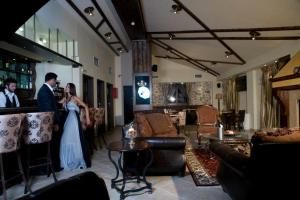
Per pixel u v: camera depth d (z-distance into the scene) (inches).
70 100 176.6
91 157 200.8
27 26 196.5
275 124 335.0
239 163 88.9
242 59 371.6
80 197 33.2
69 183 32.5
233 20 242.2
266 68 346.0
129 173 144.4
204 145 243.1
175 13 247.8
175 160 145.9
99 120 235.0
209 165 168.9
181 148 146.5
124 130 153.9
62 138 167.6
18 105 199.2
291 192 81.7
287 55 269.0
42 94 151.6
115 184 131.6
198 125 259.0
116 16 274.5
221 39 301.7
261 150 78.5
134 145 125.6
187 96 560.4
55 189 30.4
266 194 81.5
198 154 203.3
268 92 343.3
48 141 135.9
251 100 395.2
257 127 383.6
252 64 357.7
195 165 169.2
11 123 107.5
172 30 307.0
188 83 562.3
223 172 111.3
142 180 135.0
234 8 219.3
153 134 190.2
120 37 362.3
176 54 453.1
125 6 215.9
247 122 394.0
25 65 247.0
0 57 210.4
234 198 97.4
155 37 350.0
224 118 374.0
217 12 233.6
